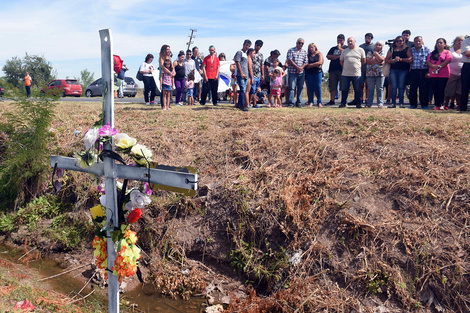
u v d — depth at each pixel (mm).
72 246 5805
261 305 4371
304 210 5070
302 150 6133
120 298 4680
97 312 4172
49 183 6727
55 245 5867
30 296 3875
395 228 4586
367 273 4359
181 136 7363
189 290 4840
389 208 4859
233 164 6238
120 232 3078
